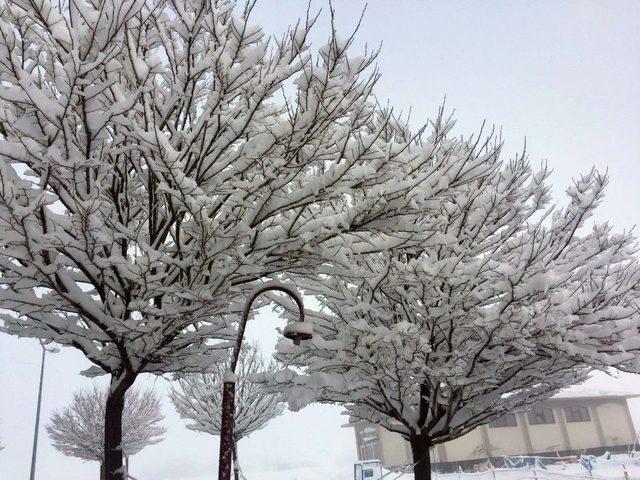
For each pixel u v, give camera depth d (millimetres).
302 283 7363
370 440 33125
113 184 5176
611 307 6707
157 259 4473
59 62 4551
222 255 4883
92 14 3709
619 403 31938
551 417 30141
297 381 6910
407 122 7941
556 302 6328
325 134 4926
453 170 5098
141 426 20594
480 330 6906
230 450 3828
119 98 4113
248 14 4863
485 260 6277
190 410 14305
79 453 19109
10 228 3898
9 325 5367
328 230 4918
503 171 7500
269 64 4539
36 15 3701
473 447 27656
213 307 5262
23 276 4484
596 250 7691
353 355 6746
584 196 7395
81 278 5301
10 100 3559
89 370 6453
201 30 4742
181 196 4211
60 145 3936
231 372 4070
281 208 4828
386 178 4902
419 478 7879
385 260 6984
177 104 4922
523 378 7672
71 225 4277
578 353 6570
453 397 7234
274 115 5605
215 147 4727
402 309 7680
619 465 21703
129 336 5035
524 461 25750
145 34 4738
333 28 4062
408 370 6562
